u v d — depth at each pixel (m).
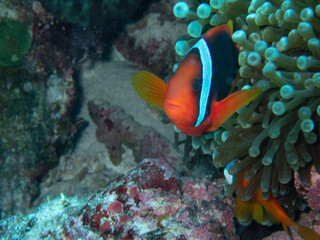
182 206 0.22
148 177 0.22
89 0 0.36
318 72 0.19
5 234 0.26
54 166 0.43
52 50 0.40
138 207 0.22
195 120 0.18
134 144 0.43
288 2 0.19
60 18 0.37
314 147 0.20
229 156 0.22
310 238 0.20
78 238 0.22
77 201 0.26
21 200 0.39
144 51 0.47
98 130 0.46
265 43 0.20
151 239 0.21
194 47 0.18
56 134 0.41
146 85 0.18
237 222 0.25
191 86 0.17
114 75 0.50
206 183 0.25
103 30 0.46
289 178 0.20
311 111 0.19
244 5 0.23
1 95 0.35
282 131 0.21
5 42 0.35
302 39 0.20
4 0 0.36
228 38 0.20
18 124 0.37
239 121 0.21
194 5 0.28
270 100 0.21
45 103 0.40
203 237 0.21
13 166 0.38
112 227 0.21
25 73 0.37
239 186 0.22
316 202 0.21
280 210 0.21
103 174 0.45
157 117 0.46
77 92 0.47
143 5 0.45
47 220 0.25
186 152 0.30
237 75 0.21
